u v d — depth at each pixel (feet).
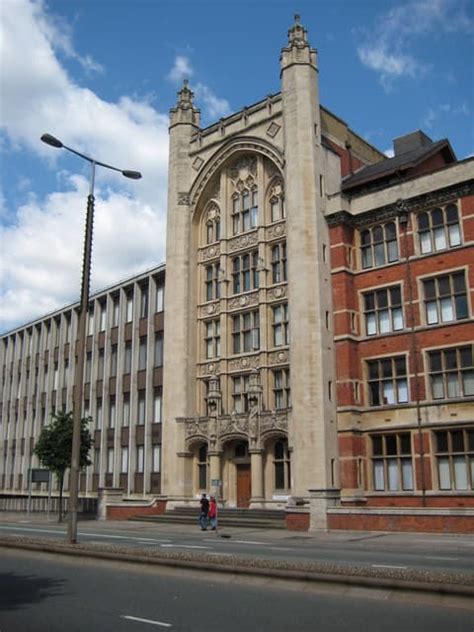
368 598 35.96
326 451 109.70
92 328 181.37
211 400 130.62
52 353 199.21
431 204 112.16
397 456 109.40
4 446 215.92
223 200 142.61
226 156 142.72
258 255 132.26
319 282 117.39
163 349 149.07
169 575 45.73
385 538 78.02
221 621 31.30
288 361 123.13
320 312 115.96
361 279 119.34
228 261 139.23
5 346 227.81
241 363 131.23
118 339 169.27
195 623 30.99
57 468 126.41
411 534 81.92
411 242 114.01
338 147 137.80
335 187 127.75
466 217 107.34
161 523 117.70
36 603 36.35
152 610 34.04
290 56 130.52
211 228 146.51
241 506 125.70
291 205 123.03
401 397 110.93
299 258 119.24
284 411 117.91
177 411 136.36
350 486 109.50
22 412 209.46
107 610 34.22
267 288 129.70
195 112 155.94
